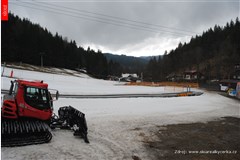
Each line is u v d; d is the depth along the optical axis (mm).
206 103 26625
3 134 8078
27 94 9281
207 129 13938
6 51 83188
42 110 9555
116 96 26953
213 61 120750
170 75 127562
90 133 11250
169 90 43875
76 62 122438
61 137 10016
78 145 9234
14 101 9086
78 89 33812
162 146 10156
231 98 35938
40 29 123438
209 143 11023
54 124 10945
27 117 9273
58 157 7820
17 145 8320
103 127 12641
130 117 15883
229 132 13469
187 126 14492
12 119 9000
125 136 11266
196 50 140375
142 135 11703
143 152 9203
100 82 66438
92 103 20562
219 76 98938
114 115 16094
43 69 81062
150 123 14641
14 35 97875
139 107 20453
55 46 114312
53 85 36031
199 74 104688
